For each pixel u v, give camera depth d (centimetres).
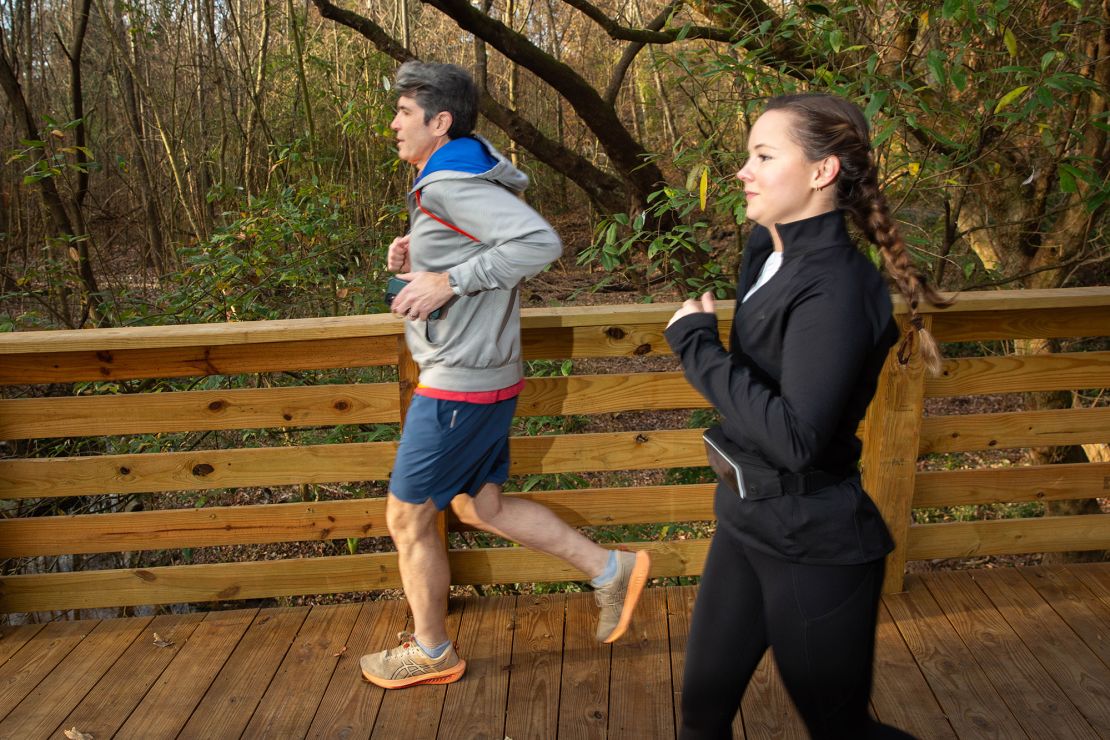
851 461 169
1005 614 293
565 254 1280
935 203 519
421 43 1286
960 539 311
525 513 259
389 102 652
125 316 471
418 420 234
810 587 166
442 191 215
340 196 584
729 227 554
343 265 523
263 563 301
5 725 250
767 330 160
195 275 471
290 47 1002
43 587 298
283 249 496
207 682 268
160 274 774
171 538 294
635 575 258
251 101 809
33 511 480
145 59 991
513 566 307
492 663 275
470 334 228
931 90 383
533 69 571
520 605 306
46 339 262
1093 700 251
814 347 151
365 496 550
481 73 645
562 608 304
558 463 296
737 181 375
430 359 231
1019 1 377
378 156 733
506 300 230
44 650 285
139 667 276
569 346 284
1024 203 468
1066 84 325
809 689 171
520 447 295
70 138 607
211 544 296
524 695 260
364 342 279
